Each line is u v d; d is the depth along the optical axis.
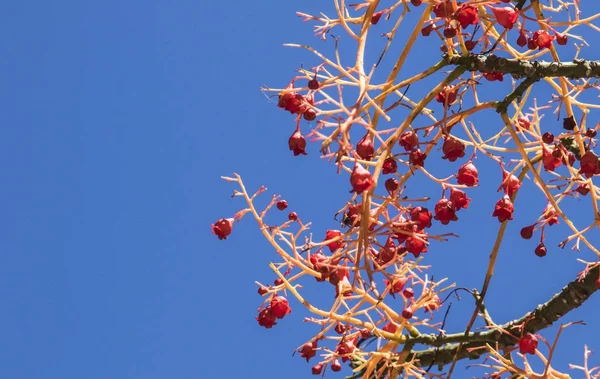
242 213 2.87
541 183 2.87
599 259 2.90
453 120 2.88
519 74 2.85
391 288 2.82
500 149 2.94
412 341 2.87
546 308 2.92
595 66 2.85
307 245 2.83
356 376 2.94
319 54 2.78
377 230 2.77
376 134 2.74
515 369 2.86
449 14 2.80
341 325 2.94
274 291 2.87
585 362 2.87
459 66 2.83
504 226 2.87
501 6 2.85
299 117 2.79
